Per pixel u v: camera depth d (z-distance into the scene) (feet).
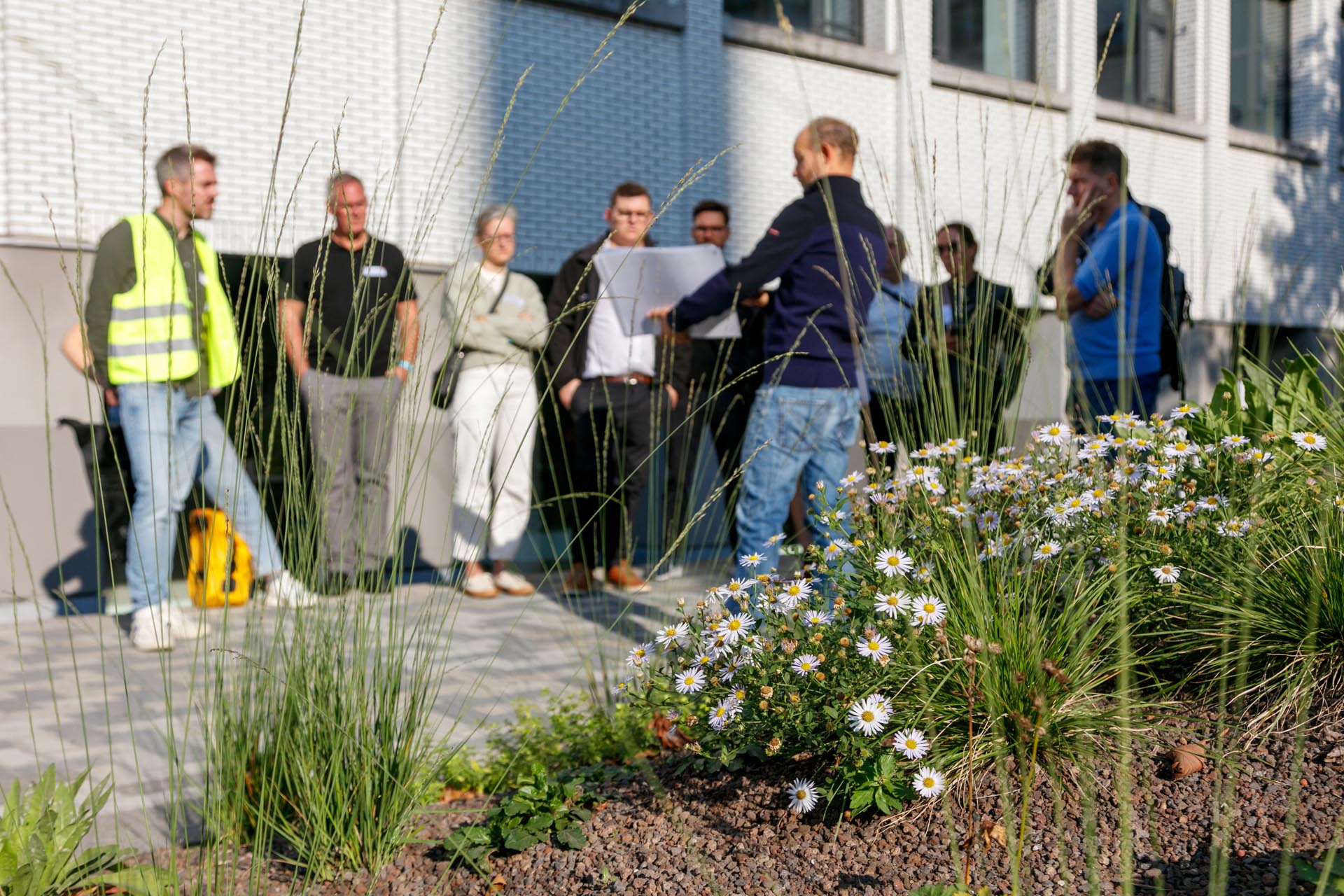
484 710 12.03
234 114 21.22
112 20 19.99
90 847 7.84
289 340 14.30
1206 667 9.41
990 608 8.58
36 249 19.61
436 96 23.40
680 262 13.97
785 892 7.36
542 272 25.17
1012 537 9.39
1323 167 43.45
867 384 12.49
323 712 8.23
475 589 19.26
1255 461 9.89
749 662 8.70
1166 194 37.11
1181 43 36.24
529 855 8.29
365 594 8.41
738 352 20.22
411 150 23.11
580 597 18.29
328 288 16.70
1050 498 9.77
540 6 24.82
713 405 20.06
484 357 19.21
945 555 9.25
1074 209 12.79
